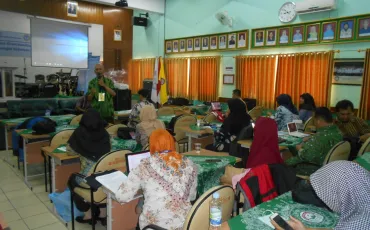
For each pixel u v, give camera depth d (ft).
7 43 24.38
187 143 16.02
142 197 7.37
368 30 15.78
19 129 13.79
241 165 10.06
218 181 8.45
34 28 25.34
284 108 15.47
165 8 28.09
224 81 23.38
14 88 20.95
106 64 30.78
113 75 31.19
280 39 19.54
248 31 21.39
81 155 9.03
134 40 32.27
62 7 27.66
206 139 15.79
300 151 9.98
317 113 9.84
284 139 12.35
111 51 30.96
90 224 9.85
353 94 16.66
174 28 27.43
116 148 10.49
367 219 3.95
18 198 11.91
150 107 12.37
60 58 26.86
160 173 5.75
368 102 15.88
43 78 25.70
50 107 21.04
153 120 12.34
